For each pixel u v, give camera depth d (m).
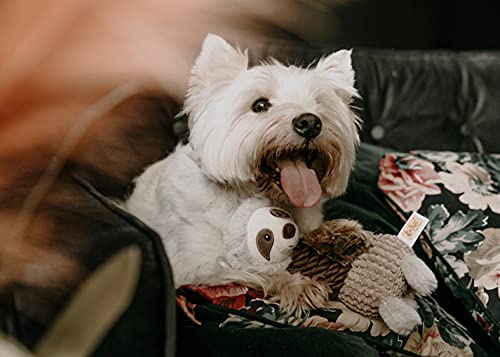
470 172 1.47
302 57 1.74
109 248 0.57
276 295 1.05
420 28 2.41
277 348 0.83
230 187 1.17
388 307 1.03
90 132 0.22
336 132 1.13
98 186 0.71
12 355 0.18
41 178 0.22
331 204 1.46
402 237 1.12
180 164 1.23
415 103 1.83
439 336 1.13
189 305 1.03
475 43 2.50
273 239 1.06
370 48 2.12
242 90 1.13
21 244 0.21
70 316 0.18
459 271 1.30
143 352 0.57
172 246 1.17
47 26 0.14
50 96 0.14
